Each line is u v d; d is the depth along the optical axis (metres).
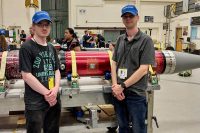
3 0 9.16
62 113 2.54
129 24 1.84
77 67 2.18
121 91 1.85
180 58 2.39
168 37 13.88
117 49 1.99
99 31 12.30
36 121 1.64
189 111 3.54
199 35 10.95
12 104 1.97
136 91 1.86
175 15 13.28
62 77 2.26
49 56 1.69
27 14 9.13
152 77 2.20
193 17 11.34
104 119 2.33
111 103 2.17
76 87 2.02
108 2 13.00
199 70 7.77
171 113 3.44
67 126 2.23
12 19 9.27
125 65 1.89
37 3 8.72
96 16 13.02
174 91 4.84
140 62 1.84
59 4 12.95
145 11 13.55
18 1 9.24
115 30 12.10
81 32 12.48
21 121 2.25
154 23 13.75
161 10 13.73
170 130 2.81
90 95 2.11
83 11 12.87
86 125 2.24
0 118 2.35
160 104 3.90
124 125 2.02
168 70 2.39
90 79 2.35
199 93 4.68
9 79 2.15
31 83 1.58
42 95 1.64
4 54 2.11
